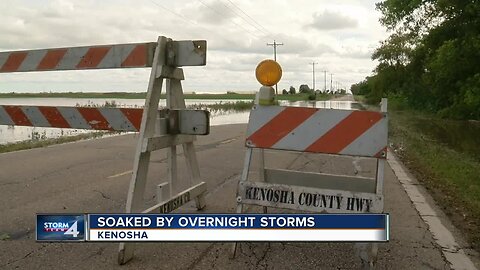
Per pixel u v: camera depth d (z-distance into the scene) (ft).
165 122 14.43
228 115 122.72
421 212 18.53
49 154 34.94
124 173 26.55
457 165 32.40
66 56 14.37
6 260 12.86
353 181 14.90
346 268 12.41
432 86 103.91
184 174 26.68
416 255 13.51
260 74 13.05
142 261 12.81
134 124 13.98
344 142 12.41
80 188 22.38
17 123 15.84
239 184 13.21
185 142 16.47
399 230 15.98
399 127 75.20
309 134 12.66
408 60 149.89
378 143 12.15
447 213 18.39
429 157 36.45
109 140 45.91
